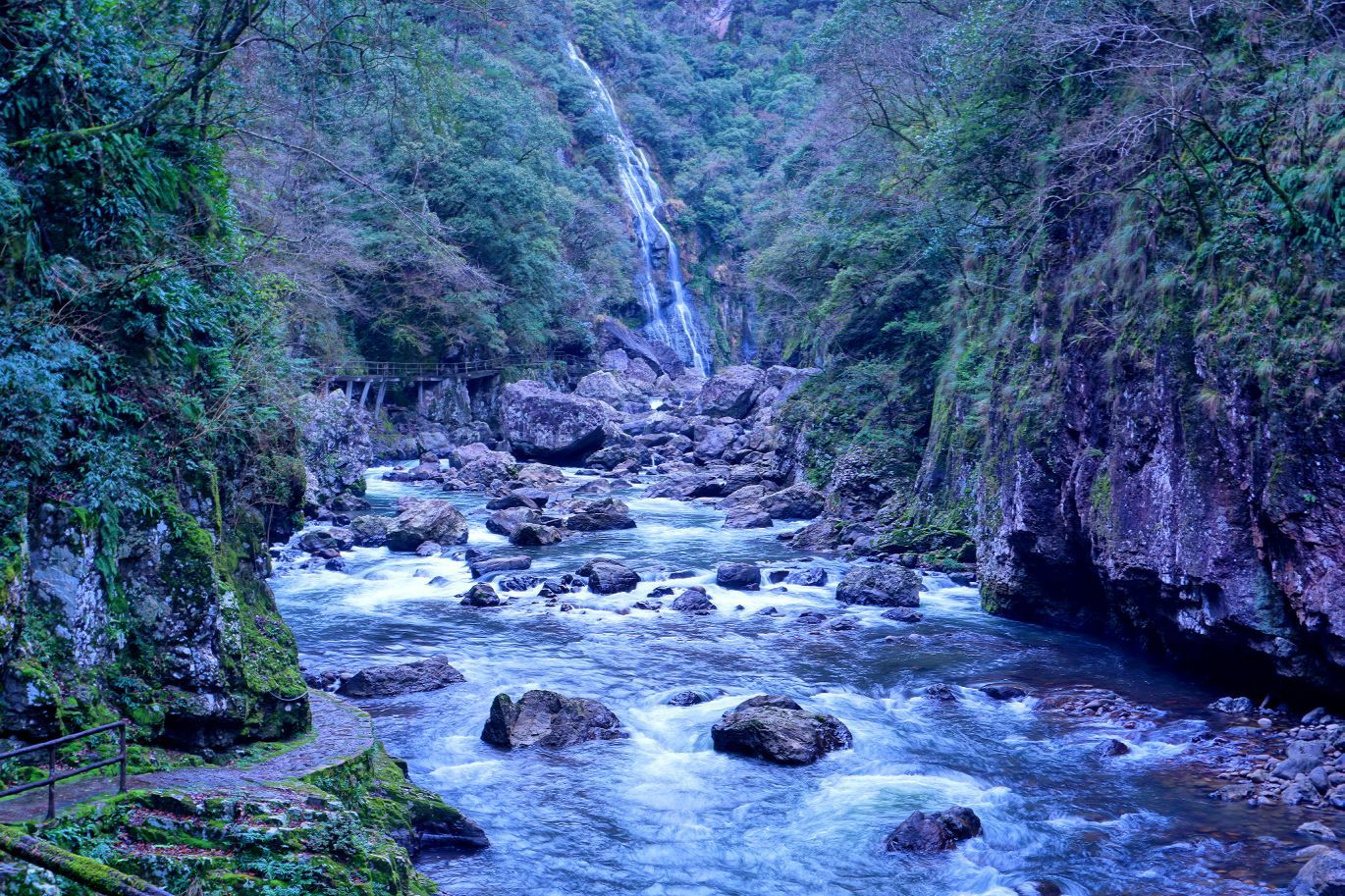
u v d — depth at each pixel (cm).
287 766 918
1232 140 1471
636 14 11475
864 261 3409
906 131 3522
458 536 2791
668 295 8581
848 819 1083
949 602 2169
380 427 4681
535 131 5781
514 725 1290
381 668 1502
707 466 4300
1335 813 1079
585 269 7069
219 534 1023
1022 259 2159
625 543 2817
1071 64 1997
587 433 4509
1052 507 1844
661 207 9244
